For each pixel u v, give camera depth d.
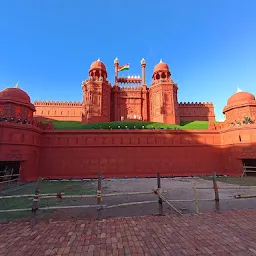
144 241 4.45
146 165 20.27
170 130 21.34
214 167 20.77
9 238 4.73
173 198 9.52
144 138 21.00
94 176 19.33
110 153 20.30
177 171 20.28
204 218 6.07
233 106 25.56
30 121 19.14
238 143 18.97
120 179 18.42
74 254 3.88
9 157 15.91
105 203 8.91
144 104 39.44
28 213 7.36
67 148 20.06
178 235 4.76
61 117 44.00
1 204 9.03
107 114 35.91
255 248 4.02
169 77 39.19
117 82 42.41
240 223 5.54
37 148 19.20
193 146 21.16
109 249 4.08
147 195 10.55
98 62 37.91
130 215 6.89
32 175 17.97
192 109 44.06
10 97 21.52
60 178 18.81
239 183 14.27
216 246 4.13
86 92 35.81
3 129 15.91
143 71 42.88
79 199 9.89
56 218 6.61
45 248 4.16
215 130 21.75
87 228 5.36
